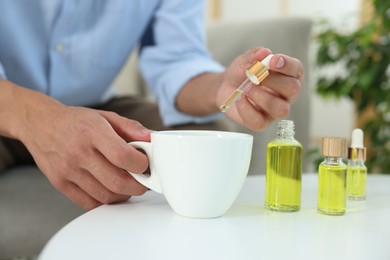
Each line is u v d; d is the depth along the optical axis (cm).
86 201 80
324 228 70
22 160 127
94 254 62
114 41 134
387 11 200
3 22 121
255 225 70
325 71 359
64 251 63
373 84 217
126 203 78
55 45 128
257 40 177
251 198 81
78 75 132
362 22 287
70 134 77
